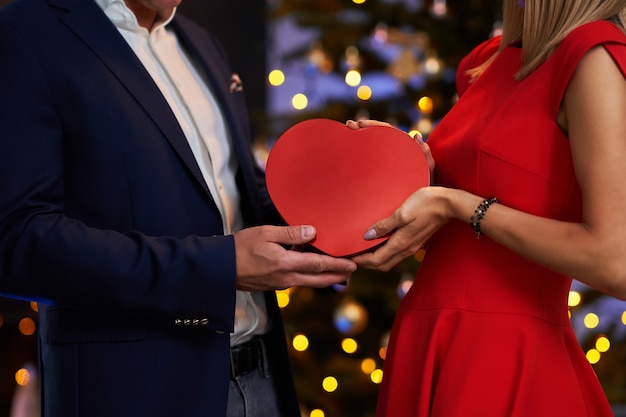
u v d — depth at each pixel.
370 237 1.59
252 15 5.04
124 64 1.66
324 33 3.61
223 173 1.84
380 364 3.62
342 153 1.66
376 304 3.71
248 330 1.82
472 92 1.72
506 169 1.56
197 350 1.66
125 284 1.54
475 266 1.61
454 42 3.46
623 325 3.69
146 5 1.74
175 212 1.65
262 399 1.87
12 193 1.53
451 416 1.54
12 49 1.56
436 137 1.75
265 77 5.06
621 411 3.72
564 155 1.53
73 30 1.62
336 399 3.58
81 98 1.59
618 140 1.43
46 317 1.67
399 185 1.63
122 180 1.61
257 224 1.87
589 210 1.44
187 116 1.80
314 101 4.07
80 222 1.57
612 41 1.46
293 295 3.69
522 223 1.51
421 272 1.72
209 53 1.96
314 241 1.61
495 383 1.54
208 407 1.65
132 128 1.62
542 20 1.56
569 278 1.66
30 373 3.73
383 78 4.01
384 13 3.56
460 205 1.56
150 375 1.62
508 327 1.56
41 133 1.55
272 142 3.87
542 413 1.55
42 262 1.52
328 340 3.74
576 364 1.64
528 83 1.57
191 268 1.57
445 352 1.60
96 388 1.60
